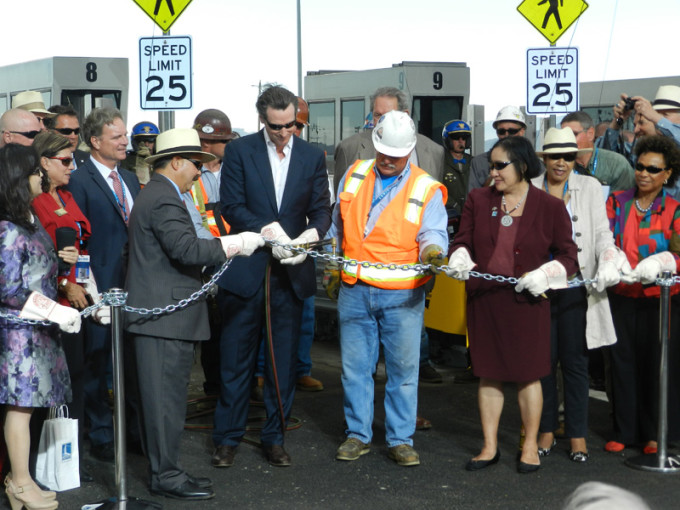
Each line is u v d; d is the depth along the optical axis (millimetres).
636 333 5711
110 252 5566
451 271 5195
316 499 4883
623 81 19203
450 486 5113
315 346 9594
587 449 5871
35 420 5129
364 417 5648
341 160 6930
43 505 4578
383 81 21109
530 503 4832
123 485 4660
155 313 4680
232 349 5438
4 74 24672
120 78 22797
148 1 9859
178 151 4750
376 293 5441
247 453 5723
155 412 4754
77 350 5133
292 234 5484
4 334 4406
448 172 8578
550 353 5430
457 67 21047
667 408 5516
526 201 5332
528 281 5121
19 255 4352
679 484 5160
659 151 5574
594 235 5621
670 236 5652
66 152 5047
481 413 5516
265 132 5555
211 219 7035
